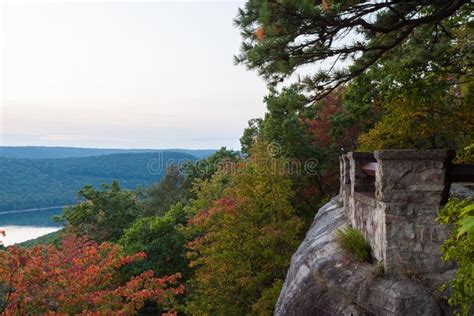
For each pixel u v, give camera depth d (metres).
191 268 23.03
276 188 14.84
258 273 14.44
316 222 11.23
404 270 5.25
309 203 22.70
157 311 23.22
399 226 5.33
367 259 6.08
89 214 29.92
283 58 6.13
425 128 11.97
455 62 9.76
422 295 4.88
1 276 8.16
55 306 8.55
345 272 5.96
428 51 8.35
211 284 15.70
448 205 4.00
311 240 8.95
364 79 11.11
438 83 10.16
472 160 10.84
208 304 15.44
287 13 5.62
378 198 5.60
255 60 6.19
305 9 5.45
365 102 12.24
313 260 7.04
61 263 9.73
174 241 22.72
